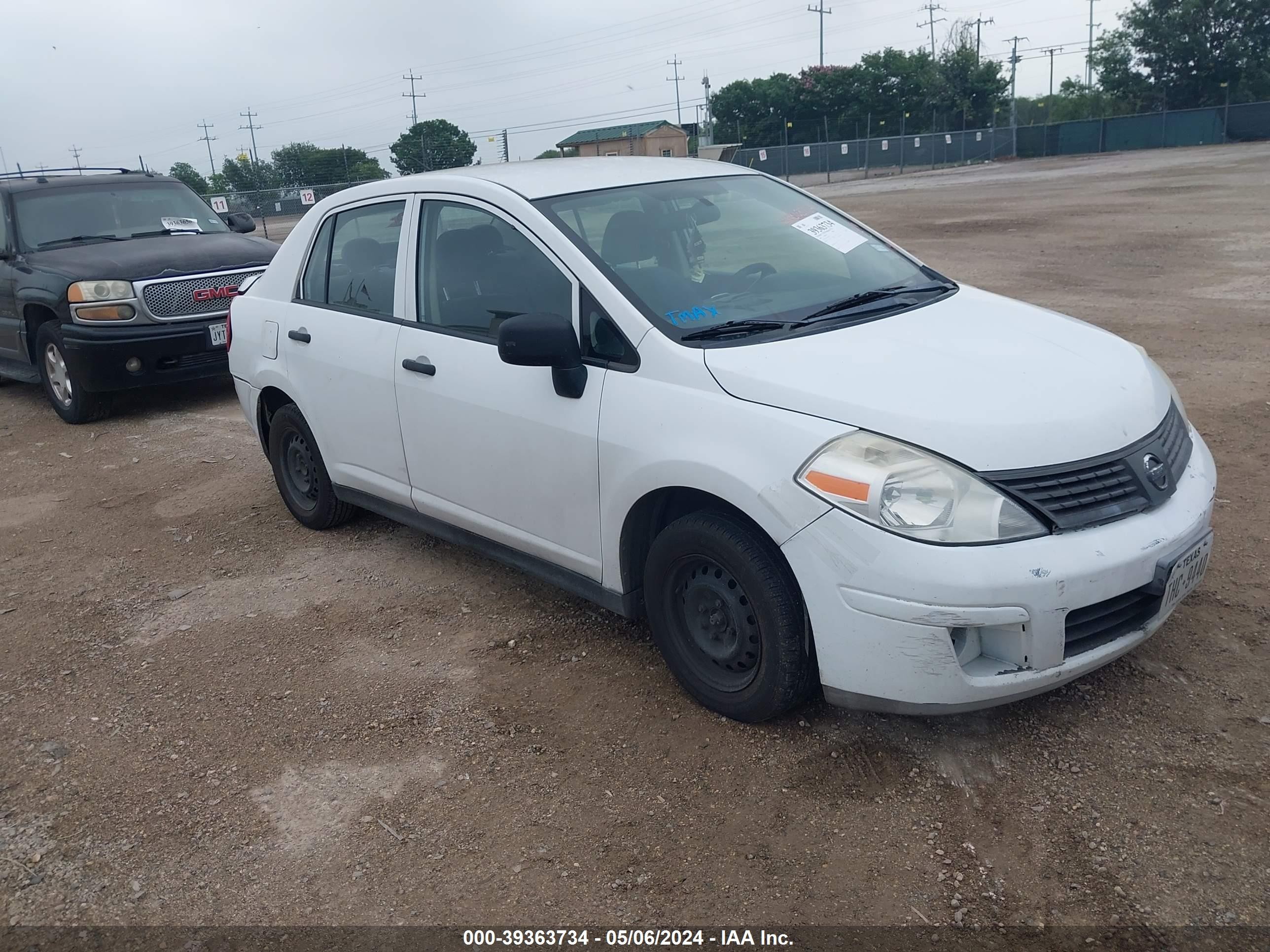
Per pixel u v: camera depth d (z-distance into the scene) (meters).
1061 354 3.34
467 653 4.02
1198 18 61.47
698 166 4.52
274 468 5.54
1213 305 9.64
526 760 3.29
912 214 22.33
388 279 4.44
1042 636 2.77
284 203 39.97
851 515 2.82
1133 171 32.03
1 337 8.94
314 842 2.98
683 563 3.33
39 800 3.28
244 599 4.70
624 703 3.56
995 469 2.80
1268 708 3.23
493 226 3.94
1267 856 2.63
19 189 9.05
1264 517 4.66
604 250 3.69
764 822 2.90
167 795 3.26
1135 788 2.92
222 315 8.26
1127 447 2.99
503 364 3.81
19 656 4.30
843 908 2.58
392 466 4.52
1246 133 50.34
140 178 9.76
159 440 7.68
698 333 3.38
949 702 2.84
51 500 6.41
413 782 3.22
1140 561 2.85
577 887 2.73
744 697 3.26
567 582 3.87
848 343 3.31
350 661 4.04
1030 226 17.56
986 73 74.12
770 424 3.00
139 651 4.27
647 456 3.27
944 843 2.77
